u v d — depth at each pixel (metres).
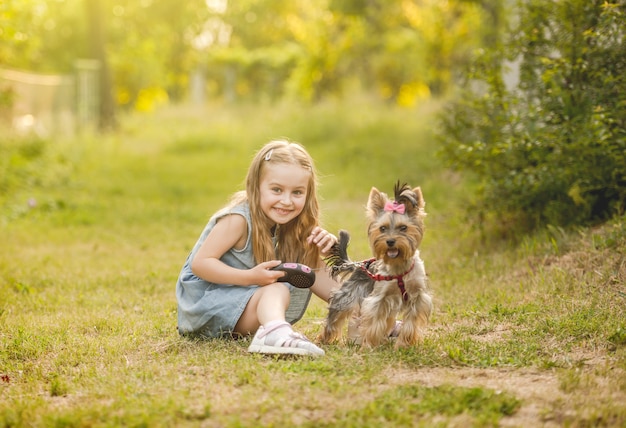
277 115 24.33
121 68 35.62
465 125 8.51
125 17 33.09
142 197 13.70
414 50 28.81
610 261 6.32
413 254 4.91
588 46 7.50
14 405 3.97
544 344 4.83
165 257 8.77
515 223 8.15
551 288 6.13
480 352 4.67
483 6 16.20
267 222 5.13
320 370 4.27
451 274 7.32
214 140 21.92
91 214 11.73
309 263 5.32
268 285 4.96
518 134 7.79
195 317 5.07
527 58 8.16
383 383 4.08
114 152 19.89
